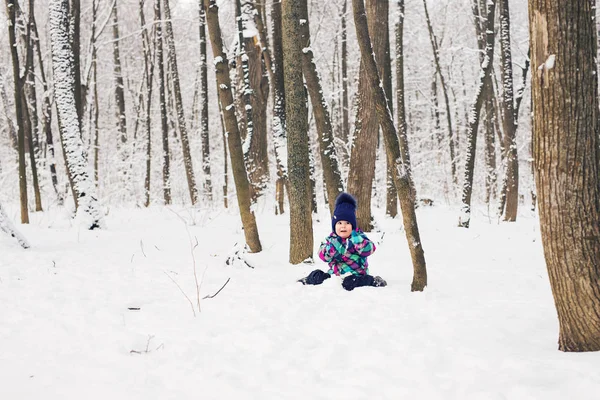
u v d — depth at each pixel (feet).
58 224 40.65
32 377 11.09
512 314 14.65
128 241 32.78
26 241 29.63
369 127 34.32
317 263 24.21
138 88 95.35
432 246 31.17
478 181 82.58
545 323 13.64
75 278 21.68
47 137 61.11
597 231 10.50
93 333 14.15
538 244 32.01
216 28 24.90
